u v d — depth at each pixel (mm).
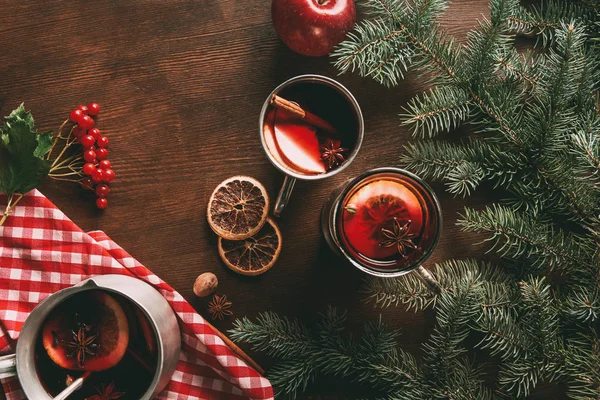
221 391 647
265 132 598
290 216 671
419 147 667
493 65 607
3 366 553
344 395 671
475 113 656
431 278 591
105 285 555
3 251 624
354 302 674
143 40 658
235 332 629
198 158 665
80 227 659
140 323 595
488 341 675
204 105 663
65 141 660
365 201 564
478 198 673
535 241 603
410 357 636
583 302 595
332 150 595
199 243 667
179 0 657
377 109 667
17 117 595
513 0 580
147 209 664
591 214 612
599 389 602
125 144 661
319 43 607
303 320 672
